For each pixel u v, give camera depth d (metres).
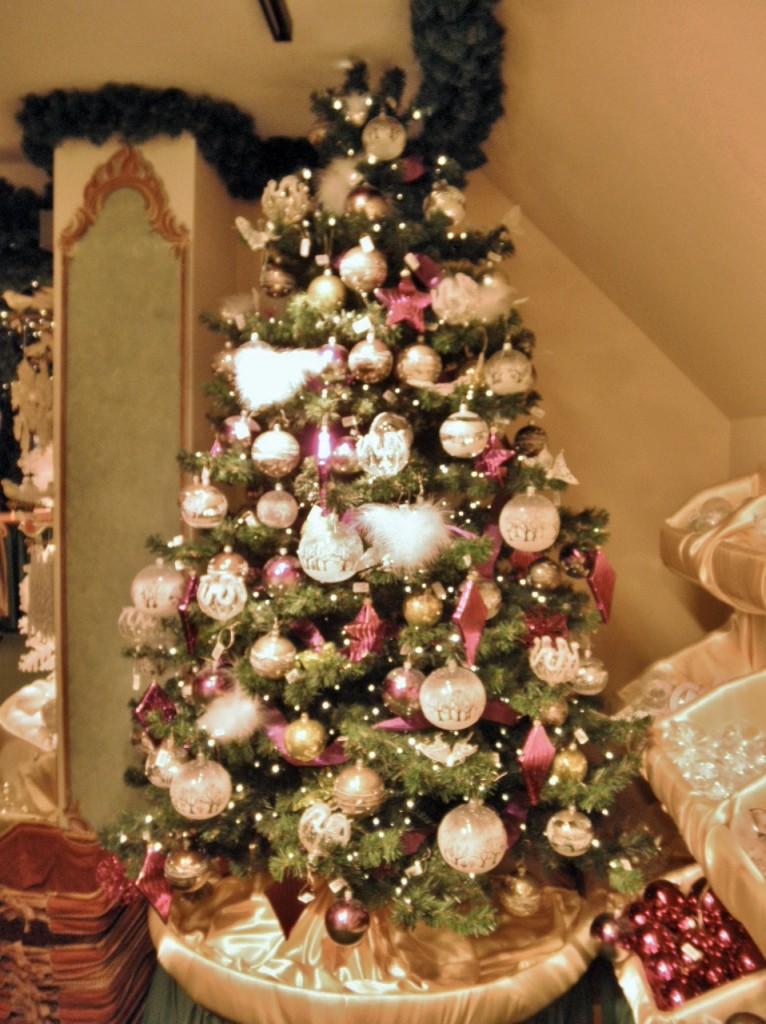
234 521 1.75
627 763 1.66
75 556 2.35
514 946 1.74
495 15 1.77
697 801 1.49
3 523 3.24
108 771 2.35
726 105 1.39
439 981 1.63
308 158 2.52
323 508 1.51
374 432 1.49
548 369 2.77
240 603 1.56
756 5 1.16
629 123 1.72
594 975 1.85
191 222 2.28
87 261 2.31
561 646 1.56
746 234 1.67
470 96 1.90
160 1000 1.88
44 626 2.60
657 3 1.33
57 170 2.31
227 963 1.69
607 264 2.47
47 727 2.55
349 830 1.53
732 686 1.79
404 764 1.55
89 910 1.96
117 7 1.87
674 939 1.60
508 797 1.70
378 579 1.62
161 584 1.75
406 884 1.62
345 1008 1.59
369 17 1.89
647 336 2.71
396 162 1.81
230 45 2.02
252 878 1.96
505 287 1.77
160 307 2.29
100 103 2.21
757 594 1.55
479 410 1.67
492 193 2.73
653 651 2.78
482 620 1.46
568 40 1.65
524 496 1.57
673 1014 1.43
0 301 2.77
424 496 1.72
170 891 1.73
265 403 1.66
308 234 1.77
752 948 1.50
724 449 2.71
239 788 1.73
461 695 1.41
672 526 2.24
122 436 2.32
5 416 3.04
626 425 2.76
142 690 2.31
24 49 2.04
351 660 1.61
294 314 1.67
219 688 1.70
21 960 2.02
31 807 2.34
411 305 1.67
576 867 1.91
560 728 1.68
